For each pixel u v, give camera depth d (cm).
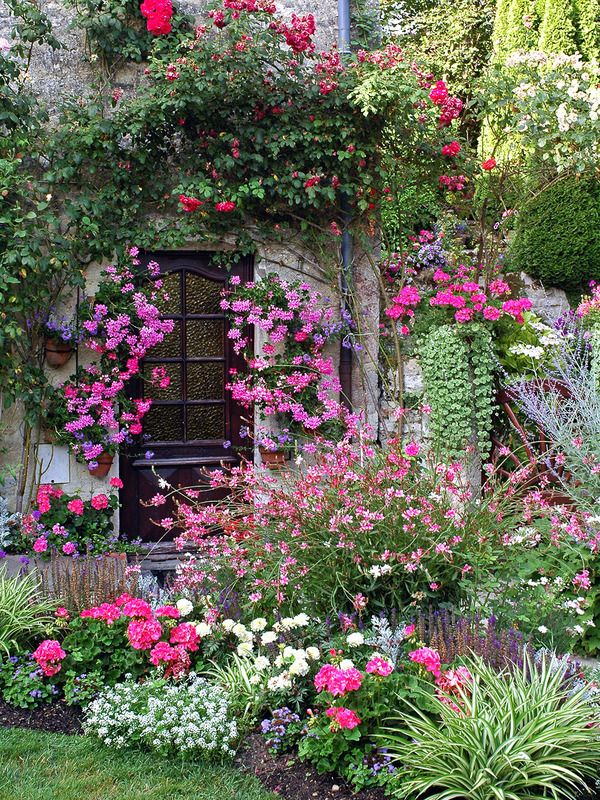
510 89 617
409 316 675
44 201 586
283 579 400
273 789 342
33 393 583
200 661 421
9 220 545
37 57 603
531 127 612
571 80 619
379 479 421
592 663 450
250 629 423
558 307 826
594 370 638
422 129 625
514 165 663
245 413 650
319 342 623
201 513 472
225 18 577
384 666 349
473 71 1160
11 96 559
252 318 605
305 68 598
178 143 614
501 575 424
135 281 620
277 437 622
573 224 800
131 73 613
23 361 588
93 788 339
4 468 603
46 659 407
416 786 312
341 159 596
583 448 508
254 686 389
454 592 418
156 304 621
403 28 1226
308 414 624
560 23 925
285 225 626
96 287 611
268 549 416
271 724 368
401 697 346
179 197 595
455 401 627
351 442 621
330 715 340
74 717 400
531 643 382
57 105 598
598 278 822
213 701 374
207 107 589
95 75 607
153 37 605
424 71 618
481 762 306
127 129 582
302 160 610
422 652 352
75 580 452
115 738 372
